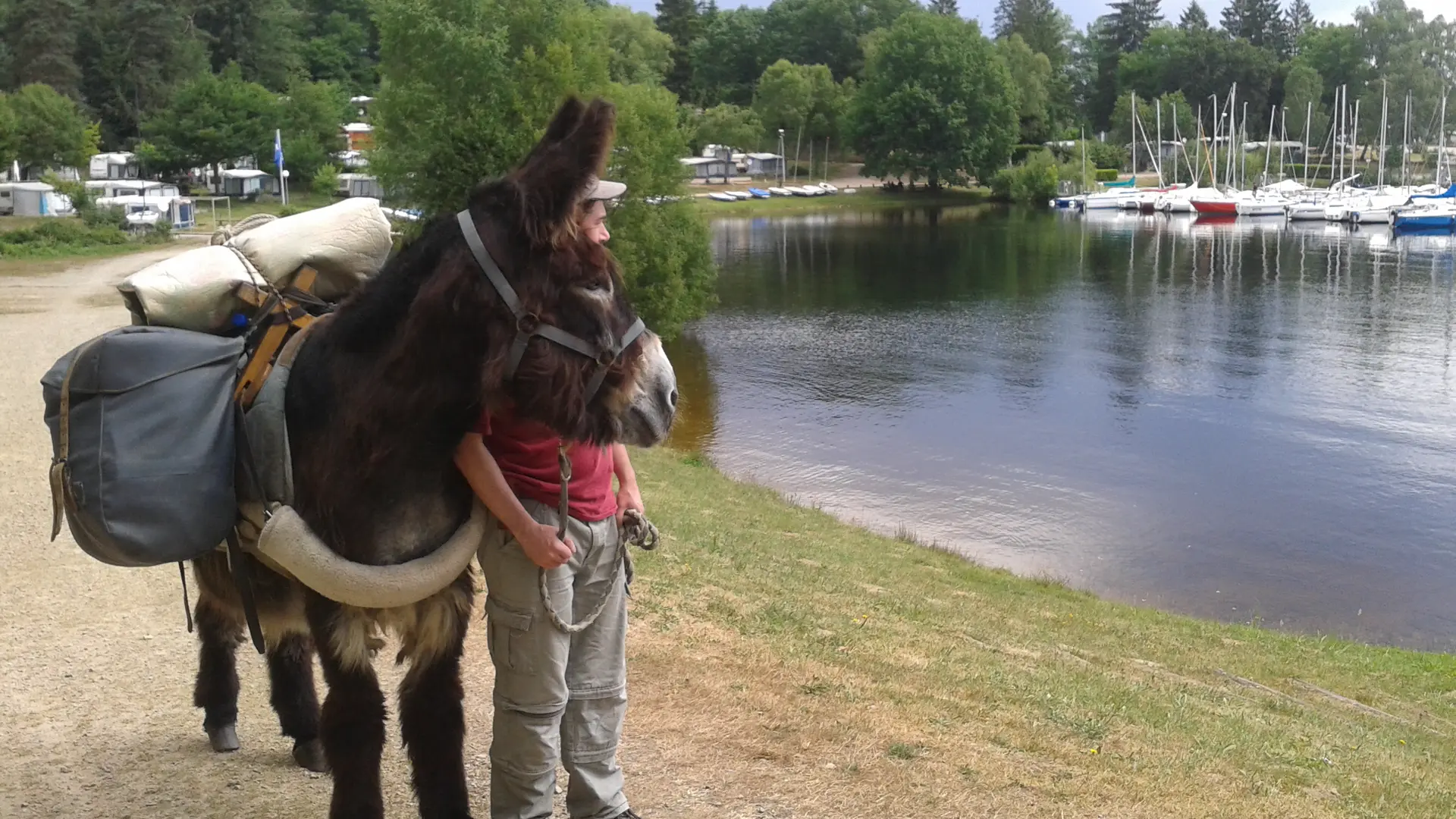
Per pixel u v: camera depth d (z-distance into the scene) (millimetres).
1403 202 88062
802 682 6535
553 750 3730
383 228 4062
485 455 3320
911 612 10484
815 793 4891
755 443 26266
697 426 27672
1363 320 44375
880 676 7078
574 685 3867
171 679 6141
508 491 3359
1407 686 11891
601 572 3771
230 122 90562
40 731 5402
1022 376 34531
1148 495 23281
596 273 3113
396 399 3178
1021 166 115375
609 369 3119
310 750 4887
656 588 8773
